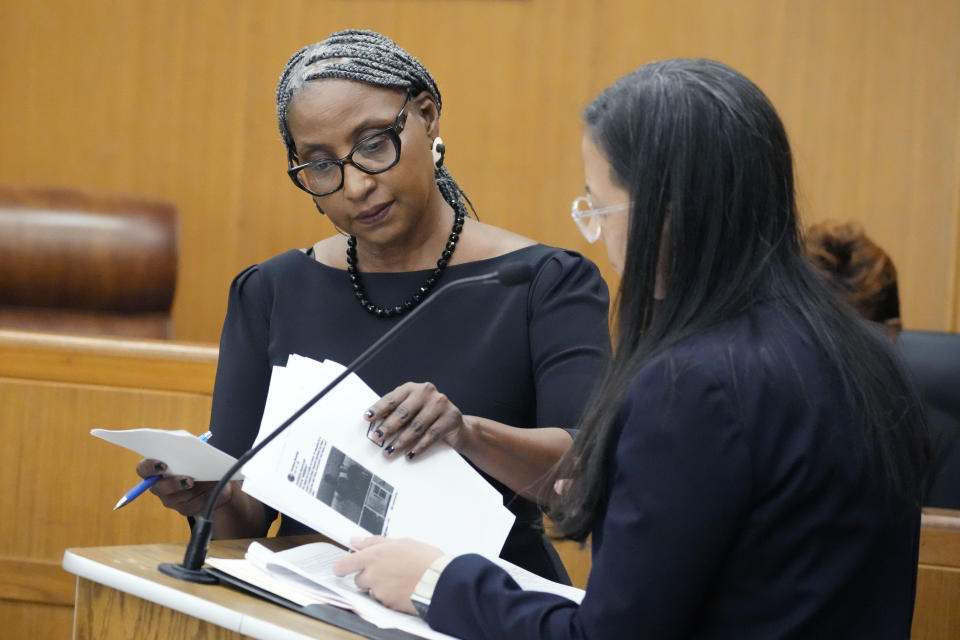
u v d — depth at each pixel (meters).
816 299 3.03
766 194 3.01
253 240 12.17
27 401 6.88
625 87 3.16
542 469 4.10
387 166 4.25
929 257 11.33
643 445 2.84
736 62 11.52
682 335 2.93
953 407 7.92
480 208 11.90
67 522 6.85
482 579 3.17
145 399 6.84
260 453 3.83
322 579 3.47
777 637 2.81
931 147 11.30
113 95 12.24
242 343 4.73
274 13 12.09
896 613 2.96
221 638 3.23
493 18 11.84
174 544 3.93
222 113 12.17
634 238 3.04
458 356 4.46
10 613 6.88
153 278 9.56
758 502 2.82
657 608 2.77
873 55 11.36
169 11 12.18
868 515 2.87
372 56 4.28
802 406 2.83
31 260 9.27
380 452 3.92
